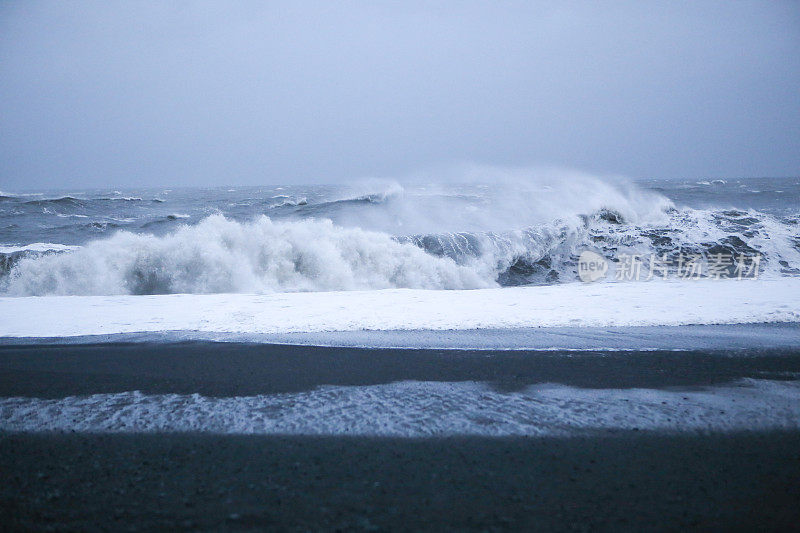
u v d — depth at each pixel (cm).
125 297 892
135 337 612
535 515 229
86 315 737
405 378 447
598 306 734
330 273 1226
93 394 417
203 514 233
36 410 382
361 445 312
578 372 458
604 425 340
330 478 268
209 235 1200
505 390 414
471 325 645
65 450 310
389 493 250
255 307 776
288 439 323
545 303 765
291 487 258
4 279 1120
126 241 1191
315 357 518
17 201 3791
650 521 223
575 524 221
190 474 275
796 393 398
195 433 335
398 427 340
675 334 590
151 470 281
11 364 504
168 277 1144
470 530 216
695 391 406
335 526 221
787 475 267
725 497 245
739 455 292
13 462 293
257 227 1257
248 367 486
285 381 443
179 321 689
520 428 336
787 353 509
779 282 927
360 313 718
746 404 376
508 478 266
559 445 308
